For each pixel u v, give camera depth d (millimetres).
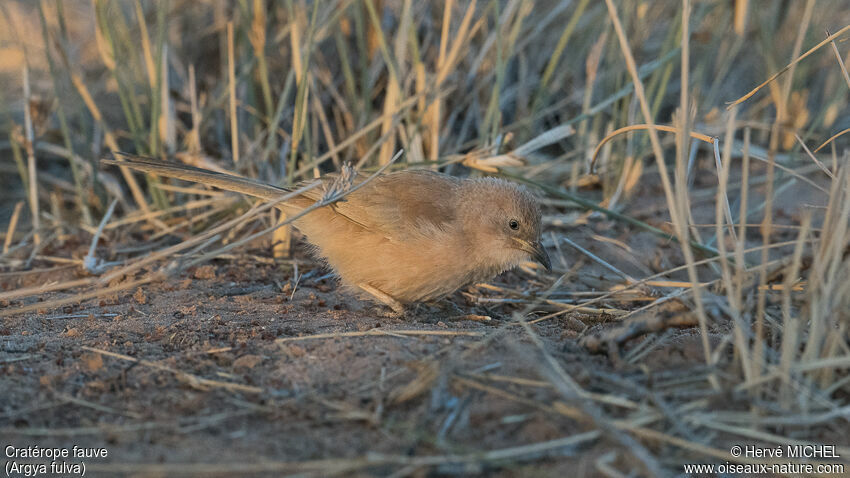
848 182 7164
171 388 7586
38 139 14633
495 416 6934
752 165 15273
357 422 6938
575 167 13836
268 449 6559
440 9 15148
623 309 10117
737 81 16703
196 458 6434
